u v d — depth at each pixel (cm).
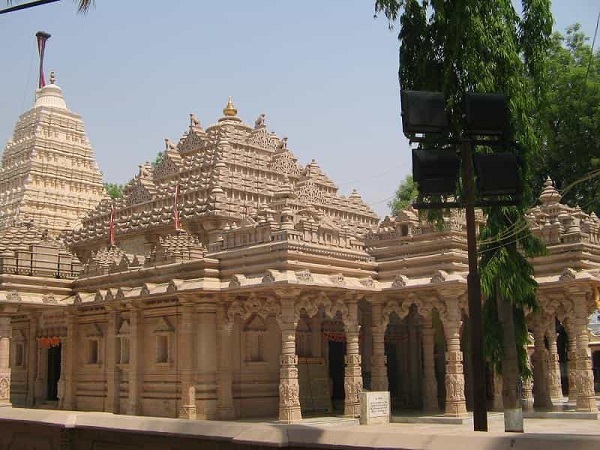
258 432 850
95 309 3512
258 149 4325
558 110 4891
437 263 3006
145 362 3203
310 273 2722
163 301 3145
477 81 1727
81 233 4672
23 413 1196
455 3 1741
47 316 3806
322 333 3325
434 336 3466
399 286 2948
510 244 2055
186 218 3809
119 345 3353
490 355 2047
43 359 3844
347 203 4647
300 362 3169
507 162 1080
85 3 1316
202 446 927
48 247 3594
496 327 2067
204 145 4275
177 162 4347
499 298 1981
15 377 3947
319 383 3209
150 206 4225
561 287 2931
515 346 1925
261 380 3088
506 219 2053
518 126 1864
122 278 3359
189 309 2980
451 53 1730
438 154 1103
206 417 2888
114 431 1034
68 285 3594
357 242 3169
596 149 4912
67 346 3594
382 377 3048
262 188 4112
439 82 1759
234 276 2811
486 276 1986
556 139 4984
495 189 1076
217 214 3700
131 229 4172
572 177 5031
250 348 3070
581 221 3078
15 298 3234
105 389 3384
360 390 2894
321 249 2900
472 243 1216
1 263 3350
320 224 2978
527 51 1961
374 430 774
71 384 3538
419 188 1096
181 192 4025
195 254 3166
